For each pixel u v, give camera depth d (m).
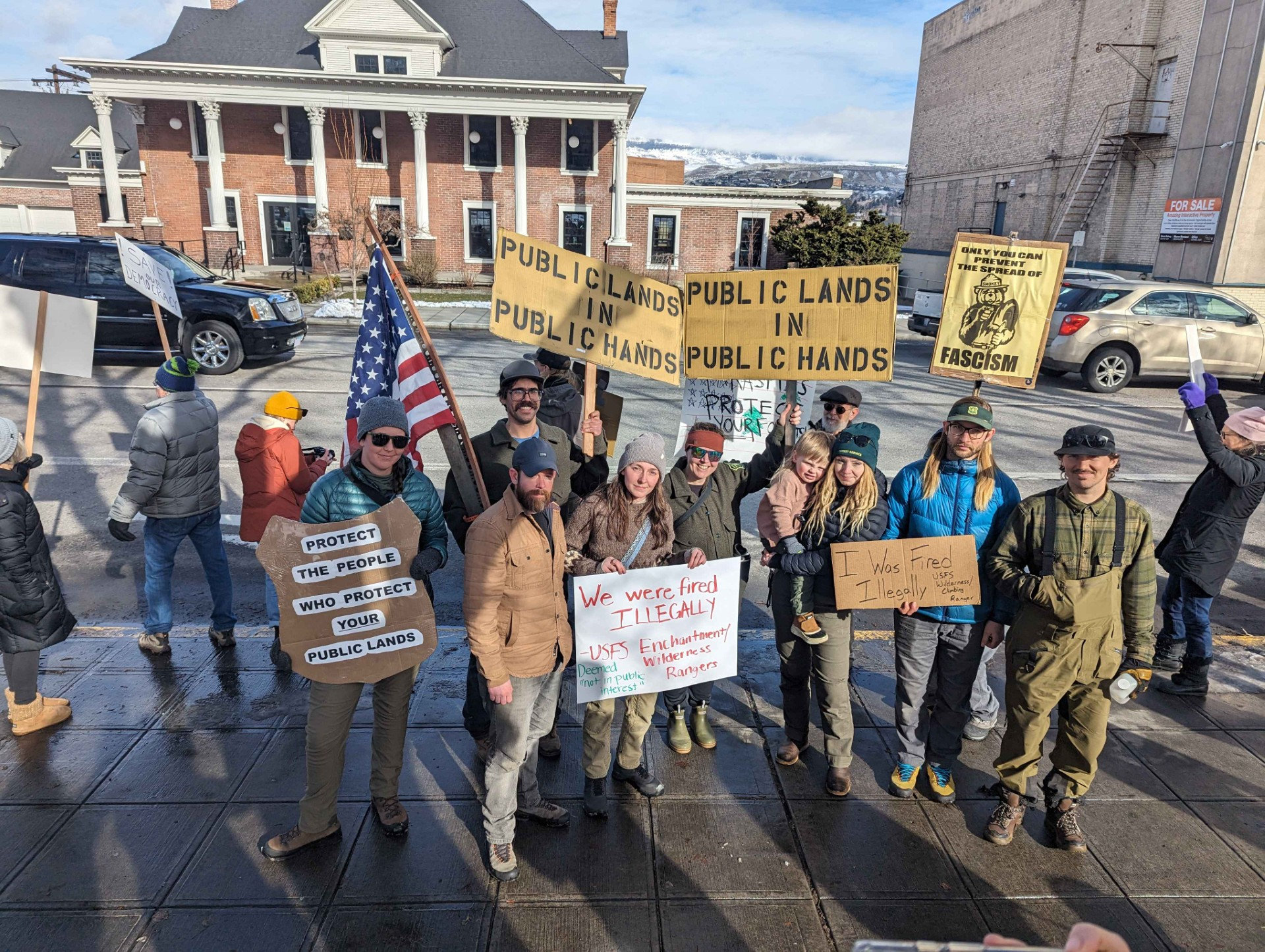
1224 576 4.45
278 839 3.27
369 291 3.76
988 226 33.62
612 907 3.09
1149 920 3.10
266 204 28.48
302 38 27.89
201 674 4.61
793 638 3.80
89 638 4.99
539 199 29.34
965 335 3.94
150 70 25.81
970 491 3.51
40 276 12.05
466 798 3.69
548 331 4.00
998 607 3.54
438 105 26.95
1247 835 3.58
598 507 3.46
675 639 3.56
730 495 3.79
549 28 29.38
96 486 7.63
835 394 4.15
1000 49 32.38
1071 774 3.39
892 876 3.30
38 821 3.42
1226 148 17.19
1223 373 13.99
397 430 3.09
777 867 3.32
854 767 4.02
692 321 4.33
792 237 24.47
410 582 3.18
